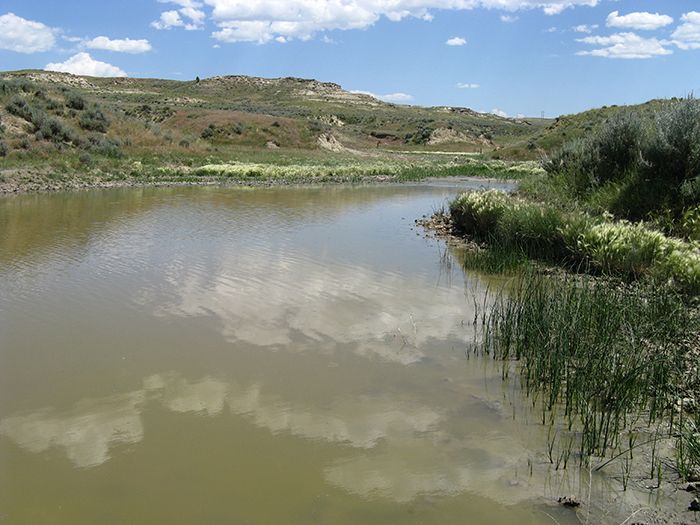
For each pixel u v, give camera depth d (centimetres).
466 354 770
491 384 683
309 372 703
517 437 566
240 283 1080
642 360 691
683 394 641
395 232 1711
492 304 985
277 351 765
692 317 825
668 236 1288
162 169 3631
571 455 534
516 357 765
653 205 1465
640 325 793
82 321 864
